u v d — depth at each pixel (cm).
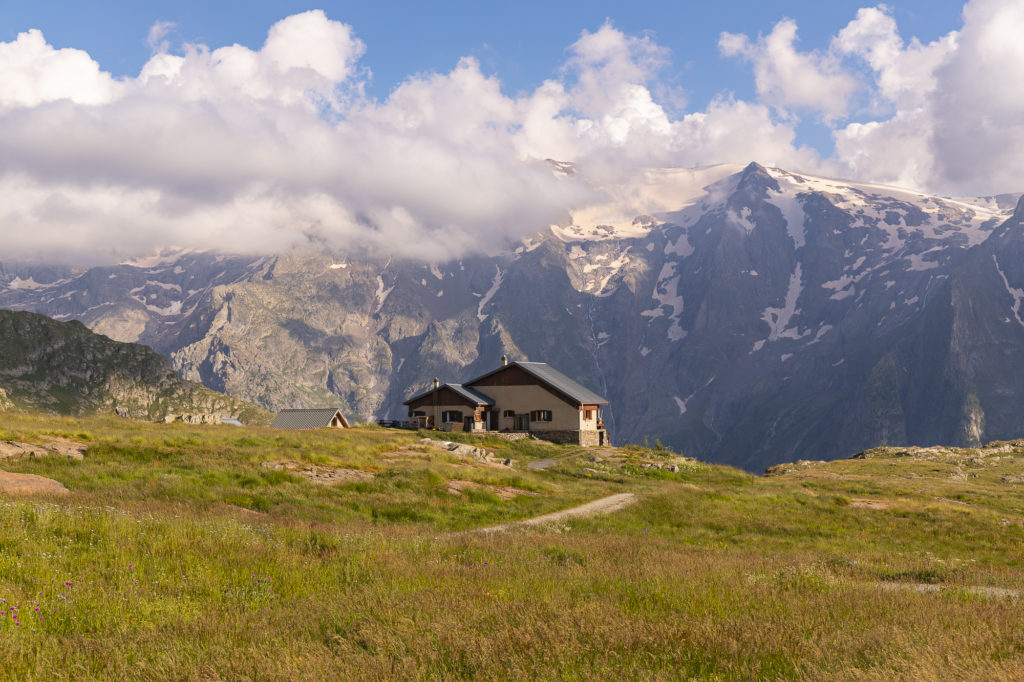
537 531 2747
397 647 875
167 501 2567
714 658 852
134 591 1116
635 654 855
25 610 975
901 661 820
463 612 1052
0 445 3325
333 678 771
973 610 1222
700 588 1355
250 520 2252
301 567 1414
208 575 1273
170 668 794
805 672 802
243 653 830
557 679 780
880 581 1897
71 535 1520
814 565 2017
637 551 2084
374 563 1481
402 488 3631
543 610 1049
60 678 764
